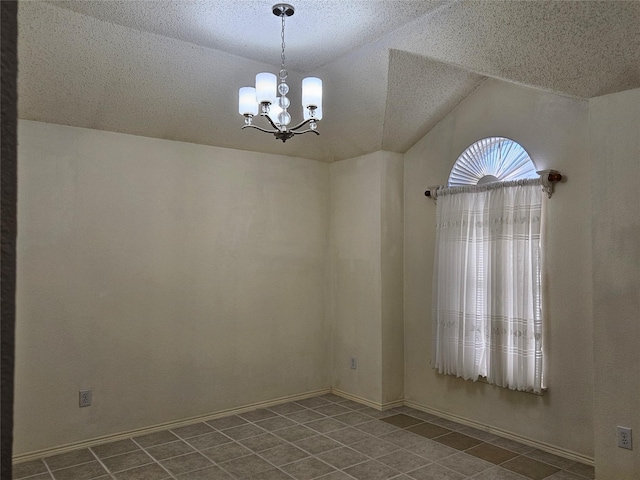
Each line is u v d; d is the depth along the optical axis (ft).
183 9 9.43
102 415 12.07
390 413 14.19
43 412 11.28
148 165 12.84
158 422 12.90
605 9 8.08
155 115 12.31
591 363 10.66
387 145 14.53
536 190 11.50
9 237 1.16
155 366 12.87
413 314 14.74
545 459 11.03
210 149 13.91
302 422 13.51
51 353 11.40
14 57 1.17
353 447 11.82
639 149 9.29
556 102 11.40
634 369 9.31
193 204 13.56
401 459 11.14
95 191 12.03
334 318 16.14
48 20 9.37
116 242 12.32
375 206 14.74
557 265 11.25
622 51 8.66
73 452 11.53
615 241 9.57
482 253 12.63
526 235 11.61
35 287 11.21
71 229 11.70
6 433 1.16
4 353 1.16
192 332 13.48
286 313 15.30
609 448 9.59
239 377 14.32
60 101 11.09
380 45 11.14
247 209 14.56
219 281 13.98
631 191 9.38
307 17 9.86
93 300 11.97
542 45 9.22
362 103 13.20
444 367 13.32
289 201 15.46
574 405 10.94
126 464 10.91
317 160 16.16
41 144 11.35
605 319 9.68
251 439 12.34
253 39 10.71
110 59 10.55
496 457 11.17
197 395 13.55
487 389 12.73
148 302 12.78
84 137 11.91
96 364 12.00
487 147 12.92
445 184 13.96
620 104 9.54
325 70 12.38
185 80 11.66
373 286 14.78
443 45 10.38
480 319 12.65
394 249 14.87
